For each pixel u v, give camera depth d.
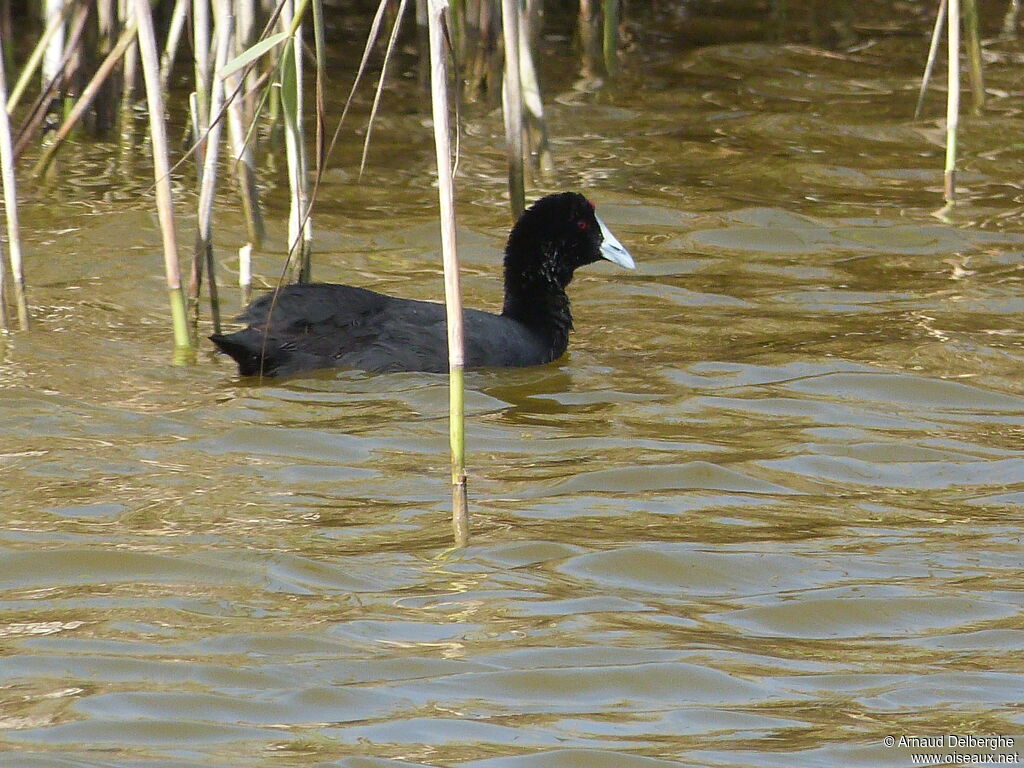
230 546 9.38
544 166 19.12
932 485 10.86
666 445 11.48
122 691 7.59
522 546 9.51
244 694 7.60
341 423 11.71
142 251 15.80
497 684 7.79
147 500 10.06
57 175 18.20
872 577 9.21
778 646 8.32
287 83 13.37
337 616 8.48
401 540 9.59
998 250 16.83
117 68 19.81
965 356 13.61
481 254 16.34
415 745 7.16
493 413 12.12
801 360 13.49
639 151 20.41
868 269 16.27
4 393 11.85
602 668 7.96
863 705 7.65
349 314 13.00
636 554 9.44
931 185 19.22
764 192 18.81
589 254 14.04
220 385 12.38
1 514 9.73
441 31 8.98
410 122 21.33
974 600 8.90
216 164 13.09
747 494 10.59
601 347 14.00
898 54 25.64
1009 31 26.89
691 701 7.68
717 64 24.91
